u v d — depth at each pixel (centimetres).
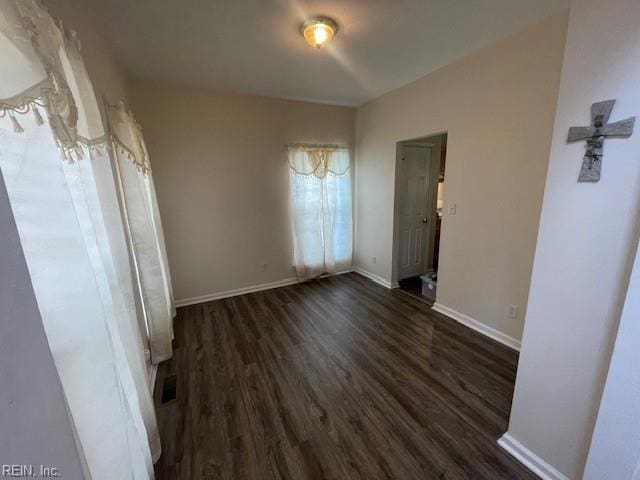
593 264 112
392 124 349
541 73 203
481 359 229
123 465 88
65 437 47
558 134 119
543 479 134
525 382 141
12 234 40
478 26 203
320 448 152
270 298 360
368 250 429
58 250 70
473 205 264
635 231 100
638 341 98
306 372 216
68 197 74
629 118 99
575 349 121
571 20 111
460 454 148
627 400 102
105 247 115
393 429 163
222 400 188
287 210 393
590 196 111
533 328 135
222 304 343
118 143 186
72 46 101
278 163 375
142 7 170
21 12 63
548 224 126
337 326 287
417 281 418
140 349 153
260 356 237
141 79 289
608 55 102
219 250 356
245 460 146
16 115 62
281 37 211
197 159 328
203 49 227
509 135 228
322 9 178
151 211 248
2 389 37
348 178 426
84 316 77
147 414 140
